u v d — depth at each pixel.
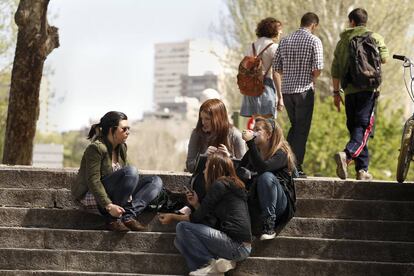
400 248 13.13
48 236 13.26
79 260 13.05
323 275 12.95
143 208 13.09
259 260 12.95
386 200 13.77
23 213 13.54
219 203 12.38
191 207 13.09
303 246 13.13
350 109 15.33
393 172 37.22
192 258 12.41
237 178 12.47
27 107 18.33
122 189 12.95
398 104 44.56
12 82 18.34
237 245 12.30
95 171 12.85
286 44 15.66
